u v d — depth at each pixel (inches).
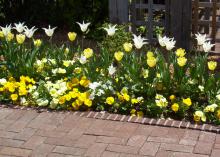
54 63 235.3
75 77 227.8
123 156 185.2
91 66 225.1
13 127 206.2
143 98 217.9
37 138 198.4
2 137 199.6
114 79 221.9
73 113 215.2
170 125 203.2
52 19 353.1
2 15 357.7
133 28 322.7
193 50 301.9
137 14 323.0
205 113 208.2
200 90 215.3
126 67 221.6
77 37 332.2
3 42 238.5
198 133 197.8
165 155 184.7
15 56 235.9
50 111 217.8
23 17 358.3
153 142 192.9
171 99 214.2
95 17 334.6
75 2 339.0
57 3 349.7
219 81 216.5
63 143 194.5
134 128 202.5
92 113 214.4
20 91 223.0
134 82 219.5
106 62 226.5
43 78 235.3
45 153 189.0
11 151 190.7
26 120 211.2
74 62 232.2
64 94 222.4
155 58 221.1
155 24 317.7
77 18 338.3
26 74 235.3
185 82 217.9
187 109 211.6
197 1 300.8
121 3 316.2
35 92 223.9
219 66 274.8
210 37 307.3
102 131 201.3
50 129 204.1
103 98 218.5
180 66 216.1
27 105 223.3
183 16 306.2
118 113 216.8
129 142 193.3
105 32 321.4
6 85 225.6
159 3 329.7
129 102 217.0
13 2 356.2
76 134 200.1
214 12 299.0
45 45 244.2
